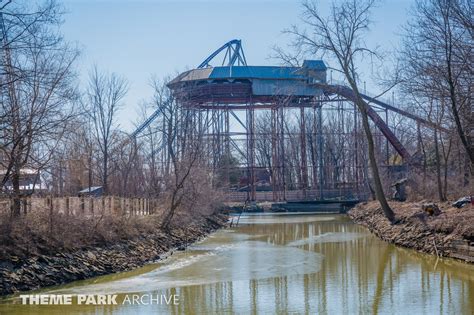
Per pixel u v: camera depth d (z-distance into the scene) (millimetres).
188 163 53625
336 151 112938
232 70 82688
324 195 94688
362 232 50469
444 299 22125
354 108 85938
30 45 27141
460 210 37750
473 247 29000
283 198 93375
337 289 24609
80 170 53062
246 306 21984
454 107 34750
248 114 89562
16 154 29312
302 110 92188
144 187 67875
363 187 92062
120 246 33250
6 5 25578
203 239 48000
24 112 30812
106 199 38062
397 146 80938
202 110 84812
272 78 82688
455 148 60000
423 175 64875
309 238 46000
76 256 28766
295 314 20609
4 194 29125
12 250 25812
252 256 35469
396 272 28031
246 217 75625
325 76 66875
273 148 93875
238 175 97188
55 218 29688
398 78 52969
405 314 20172
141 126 77375
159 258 35344
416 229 37438
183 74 72000
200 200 57938
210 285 26078
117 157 75875
